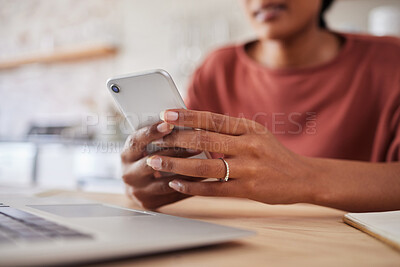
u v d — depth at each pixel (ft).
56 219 1.23
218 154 1.82
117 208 1.75
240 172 1.75
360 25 8.93
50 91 14.42
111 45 12.66
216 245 1.17
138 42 12.66
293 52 3.75
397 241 1.17
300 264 0.98
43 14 14.73
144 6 12.56
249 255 1.06
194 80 4.40
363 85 3.67
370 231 1.43
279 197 1.85
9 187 3.74
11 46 15.47
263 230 1.54
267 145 1.79
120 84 1.70
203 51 11.50
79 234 0.96
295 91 3.78
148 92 1.68
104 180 9.53
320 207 2.51
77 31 13.94
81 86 13.73
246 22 10.91
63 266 0.84
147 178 2.06
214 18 11.35
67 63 14.06
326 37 3.89
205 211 2.25
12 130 15.19
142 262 0.93
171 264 0.93
